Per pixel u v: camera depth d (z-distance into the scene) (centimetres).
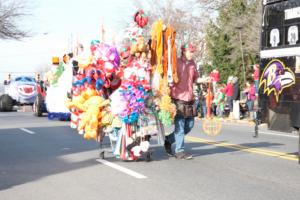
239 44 2988
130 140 1005
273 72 1038
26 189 776
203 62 3728
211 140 1411
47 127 1819
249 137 1505
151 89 1006
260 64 1080
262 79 1072
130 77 984
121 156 1017
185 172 910
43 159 1065
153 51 1012
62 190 769
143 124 1002
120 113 986
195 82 1063
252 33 2823
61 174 895
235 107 2306
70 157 1089
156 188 780
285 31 1008
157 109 1003
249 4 3086
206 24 3775
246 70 3003
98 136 1031
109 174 892
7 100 3125
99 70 1010
